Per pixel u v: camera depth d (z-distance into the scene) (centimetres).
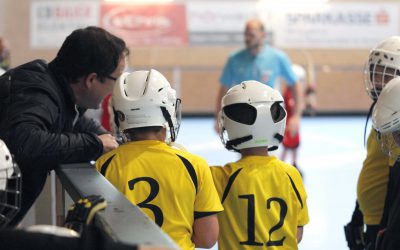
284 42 2338
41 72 395
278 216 428
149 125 392
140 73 406
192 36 2317
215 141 1780
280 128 446
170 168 383
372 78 472
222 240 434
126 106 392
